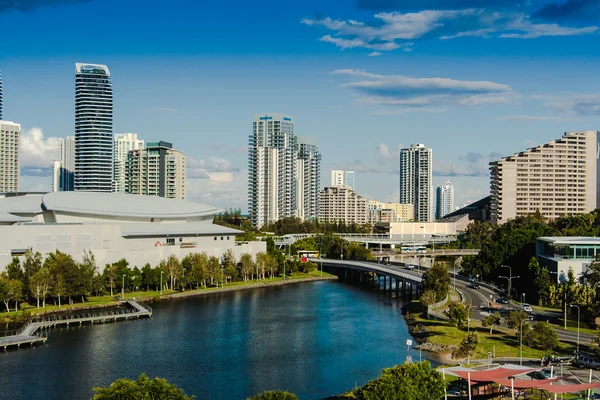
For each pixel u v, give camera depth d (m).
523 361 177.25
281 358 190.88
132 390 112.19
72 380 166.62
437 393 129.88
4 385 161.88
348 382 167.38
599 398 139.75
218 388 162.25
